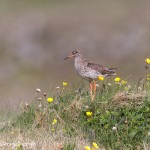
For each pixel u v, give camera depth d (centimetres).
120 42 5031
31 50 5053
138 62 4794
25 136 1905
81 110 1958
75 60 2188
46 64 4888
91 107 1958
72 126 1931
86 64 2158
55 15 5478
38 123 1969
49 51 5031
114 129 1839
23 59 4959
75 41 5106
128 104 1927
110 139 1852
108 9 5541
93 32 5175
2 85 4416
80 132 1905
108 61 4884
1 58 4981
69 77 4688
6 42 5153
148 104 1912
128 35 5088
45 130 1938
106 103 1950
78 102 1989
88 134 1884
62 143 1836
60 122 1958
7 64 4894
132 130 1845
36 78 4653
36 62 4919
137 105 1922
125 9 5478
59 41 5122
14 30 5284
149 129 1842
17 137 1903
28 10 5647
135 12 5397
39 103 2072
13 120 2038
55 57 4962
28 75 4694
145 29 5119
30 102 2234
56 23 5322
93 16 5406
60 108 2008
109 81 2198
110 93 2031
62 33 5203
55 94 2095
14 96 4053
